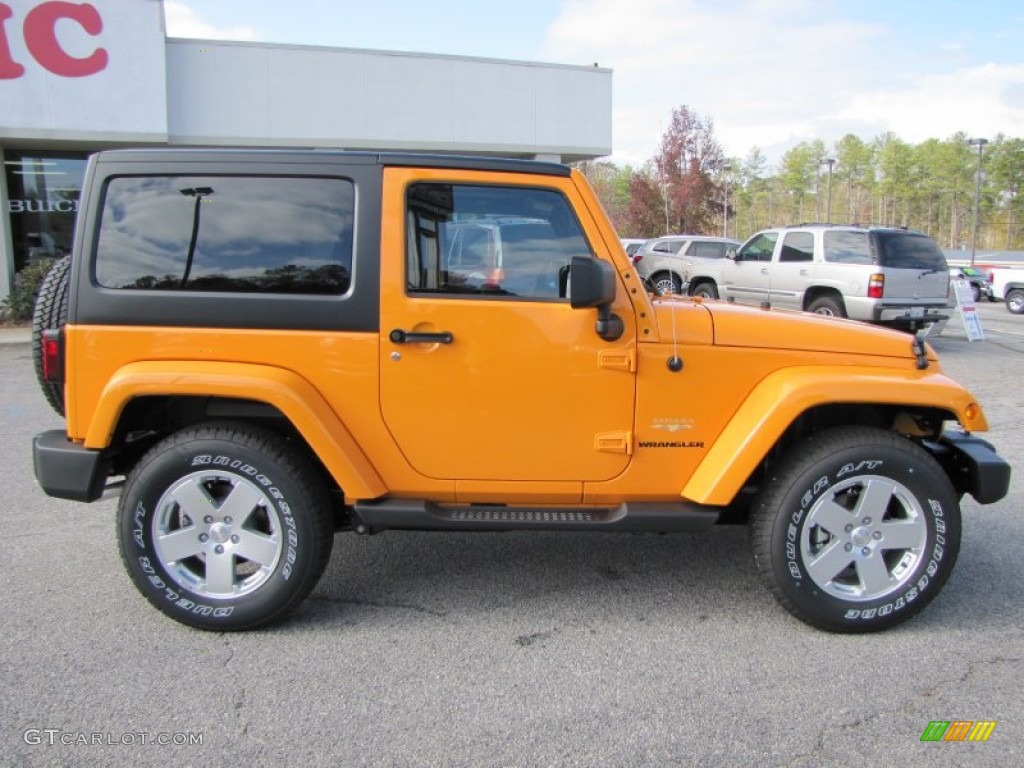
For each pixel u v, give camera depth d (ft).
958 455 12.00
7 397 27.73
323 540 11.12
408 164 10.90
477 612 11.93
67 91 42.29
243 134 46.47
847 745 8.78
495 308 10.84
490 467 11.18
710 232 143.23
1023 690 9.87
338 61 47.50
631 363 10.97
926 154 253.03
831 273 41.88
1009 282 75.61
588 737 8.90
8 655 10.52
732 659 10.60
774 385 11.05
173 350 10.80
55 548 14.28
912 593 11.14
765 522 11.11
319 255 10.89
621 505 11.48
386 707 9.44
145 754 8.52
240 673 10.13
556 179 11.01
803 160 268.62
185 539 10.98
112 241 10.88
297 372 10.88
